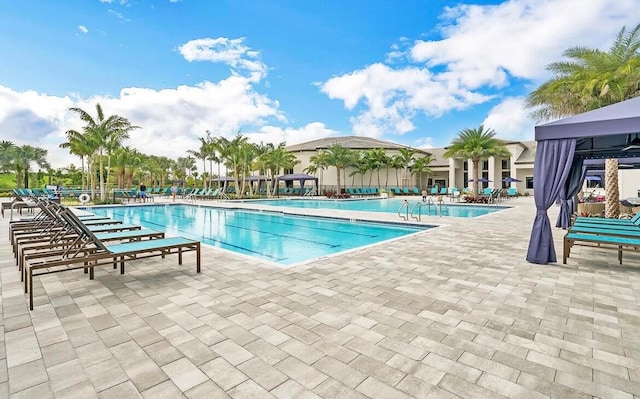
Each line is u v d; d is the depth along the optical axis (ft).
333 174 130.00
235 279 15.48
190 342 9.42
